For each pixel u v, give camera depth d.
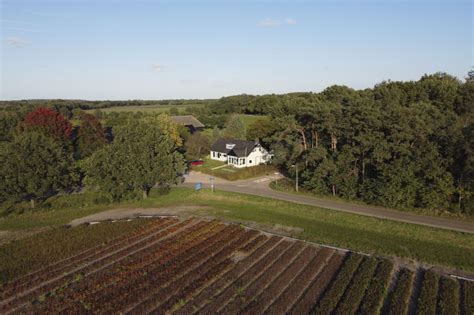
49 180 38.75
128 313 19.50
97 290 22.03
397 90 55.06
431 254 26.39
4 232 32.88
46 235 31.11
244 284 22.27
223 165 65.62
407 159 37.81
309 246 27.97
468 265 24.69
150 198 43.53
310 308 19.64
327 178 44.03
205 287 22.14
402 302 19.95
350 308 19.33
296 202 41.22
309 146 51.53
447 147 36.12
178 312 19.44
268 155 66.50
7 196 36.59
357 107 40.12
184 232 31.38
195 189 47.41
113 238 30.48
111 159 40.81
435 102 50.78
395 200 37.44
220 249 27.81
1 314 19.84
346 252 26.98
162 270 24.36
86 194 44.50
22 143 38.03
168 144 44.00
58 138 61.22
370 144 38.69
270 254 26.34
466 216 34.81
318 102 47.47
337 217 35.47
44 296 21.30
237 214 36.50
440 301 19.97
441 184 35.19
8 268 25.17
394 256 26.39
